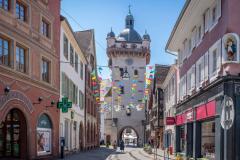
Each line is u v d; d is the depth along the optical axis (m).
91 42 53.88
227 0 18.28
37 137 24.27
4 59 19.77
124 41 81.19
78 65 41.38
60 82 29.58
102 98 69.69
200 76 24.14
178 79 33.84
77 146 40.81
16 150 22.39
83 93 46.09
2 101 18.89
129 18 88.56
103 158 33.50
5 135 22.48
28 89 22.30
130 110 80.88
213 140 21.00
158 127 52.91
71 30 32.56
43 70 25.80
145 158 35.41
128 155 40.84
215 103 19.48
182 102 29.64
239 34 18.20
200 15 23.39
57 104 28.39
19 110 21.55
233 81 17.92
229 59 18.22
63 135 31.17
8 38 19.92
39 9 24.41
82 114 44.97
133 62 81.19
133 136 102.56
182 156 26.41
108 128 81.56
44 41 25.45
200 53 23.84
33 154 23.19
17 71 20.58
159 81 54.06
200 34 24.41
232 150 17.67
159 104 53.53
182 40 30.28
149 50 81.81
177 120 32.84
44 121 25.81
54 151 27.58
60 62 29.69
